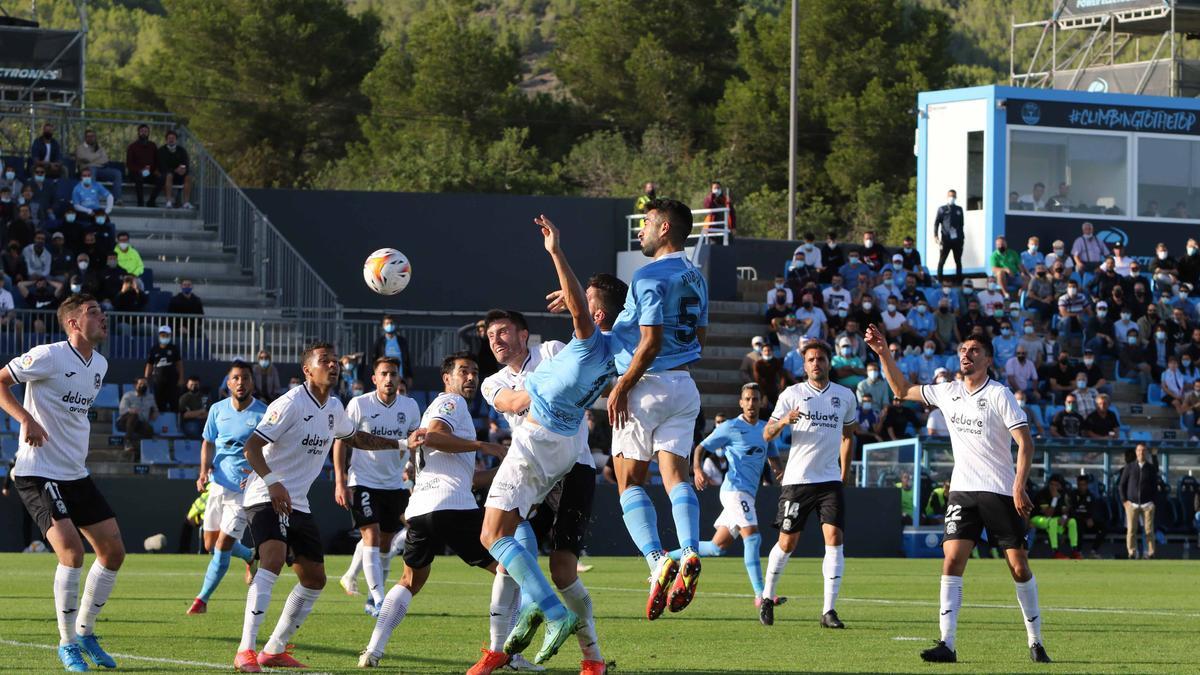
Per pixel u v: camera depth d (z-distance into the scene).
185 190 56.38
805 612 20.95
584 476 13.13
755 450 20.72
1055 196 61.00
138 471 41.81
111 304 45.50
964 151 61.25
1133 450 44.31
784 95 122.81
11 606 19.56
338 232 59.91
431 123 123.50
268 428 13.50
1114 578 31.27
